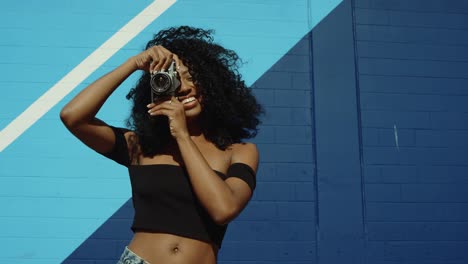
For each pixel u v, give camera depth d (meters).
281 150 4.79
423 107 5.02
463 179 4.93
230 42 4.94
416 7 5.19
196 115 2.19
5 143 4.55
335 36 5.04
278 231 4.65
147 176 2.01
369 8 5.14
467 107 5.07
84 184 4.56
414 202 4.82
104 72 4.79
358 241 4.69
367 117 4.93
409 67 5.07
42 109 4.65
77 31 4.82
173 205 1.96
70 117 2.01
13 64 4.70
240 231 4.62
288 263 4.61
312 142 4.84
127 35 4.86
